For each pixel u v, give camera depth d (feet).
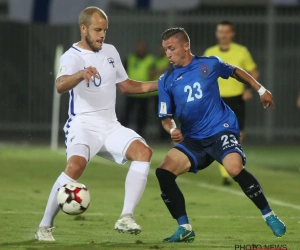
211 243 84.38
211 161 88.02
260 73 286.87
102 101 88.38
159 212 112.57
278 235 83.30
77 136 85.87
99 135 87.56
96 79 87.66
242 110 151.64
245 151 253.24
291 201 129.29
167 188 85.25
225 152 84.58
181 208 85.35
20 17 254.47
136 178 85.51
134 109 263.49
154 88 93.66
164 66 243.40
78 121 87.35
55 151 235.61
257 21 279.08
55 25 283.18
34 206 116.67
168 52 86.17
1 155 216.95
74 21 254.68
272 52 280.10
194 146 86.48
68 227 95.86
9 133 294.25
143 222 102.01
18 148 245.24
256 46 286.46
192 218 106.93
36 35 283.59
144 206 119.75
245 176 83.10
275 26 285.64
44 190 139.85
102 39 87.45
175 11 278.67
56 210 84.23
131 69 247.29
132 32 282.15
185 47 86.22
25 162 196.85
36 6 254.27
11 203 119.65
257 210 116.26
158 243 83.76
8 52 283.18
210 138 85.97
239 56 155.22
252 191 83.05
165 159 86.33
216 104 86.84
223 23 154.92
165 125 88.12
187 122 86.89
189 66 86.53
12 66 283.79
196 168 86.63
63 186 81.00
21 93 285.43
